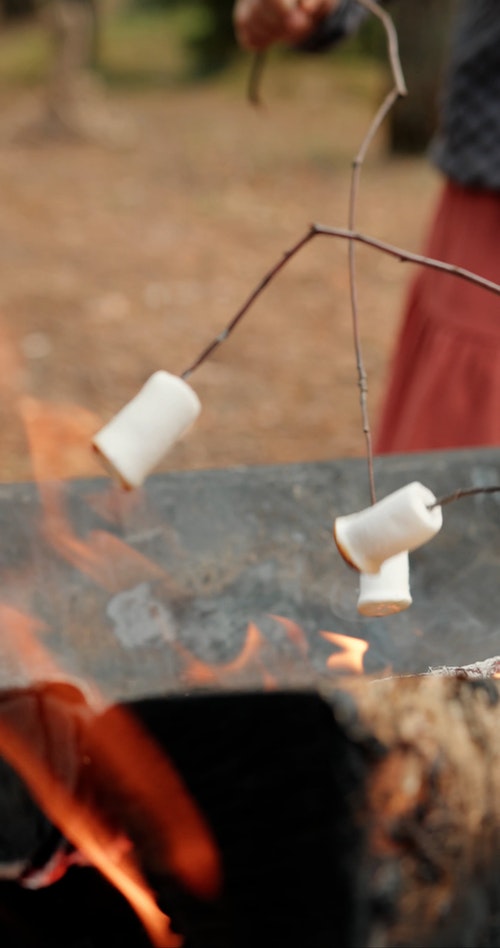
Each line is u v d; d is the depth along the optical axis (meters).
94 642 1.74
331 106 9.07
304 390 3.94
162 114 8.88
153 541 1.77
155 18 13.11
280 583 1.78
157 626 1.76
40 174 7.05
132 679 1.73
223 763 1.59
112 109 8.88
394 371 2.11
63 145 7.79
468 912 1.53
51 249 5.55
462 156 1.94
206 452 3.43
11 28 12.91
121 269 5.26
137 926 1.61
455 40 1.98
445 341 1.97
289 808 1.57
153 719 1.59
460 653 1.76
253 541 1.78
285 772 1.57
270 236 5.80
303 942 1.57
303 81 9.80
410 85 7.11
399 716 1.55
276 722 1.58
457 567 1.79
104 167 7.24
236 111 8.98
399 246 5.57
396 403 2.09
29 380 3.94
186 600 1.77
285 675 1.74
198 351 4.28
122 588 1.76
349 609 1.78
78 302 4.79
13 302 4.76
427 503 1.47
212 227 5.97
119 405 3.78
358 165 1.59
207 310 4.74
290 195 6.55
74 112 8.01
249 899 1.59
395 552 1.47
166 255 5.48
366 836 1.55
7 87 9.84
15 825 1.62
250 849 1.59
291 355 4.26
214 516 1.78
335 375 4.08
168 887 1.61
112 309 4.71
